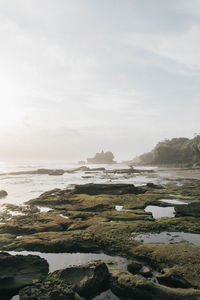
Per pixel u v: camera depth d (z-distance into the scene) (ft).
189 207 79.46
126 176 292.61
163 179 233.14
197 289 31.42
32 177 313.94
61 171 404.57
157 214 80.33
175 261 39.60
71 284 32.19
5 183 219.61
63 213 83.10
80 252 46.88
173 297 29.22
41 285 31.99
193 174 292.81
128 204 95.76
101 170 507.30
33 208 92.99
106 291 32.37
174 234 56.44
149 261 41.50
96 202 99.66
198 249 44.50
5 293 32.12
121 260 42.68
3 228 63.52
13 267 37.47
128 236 54.24
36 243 50.26
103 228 60.23
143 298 29.81
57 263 41.70
